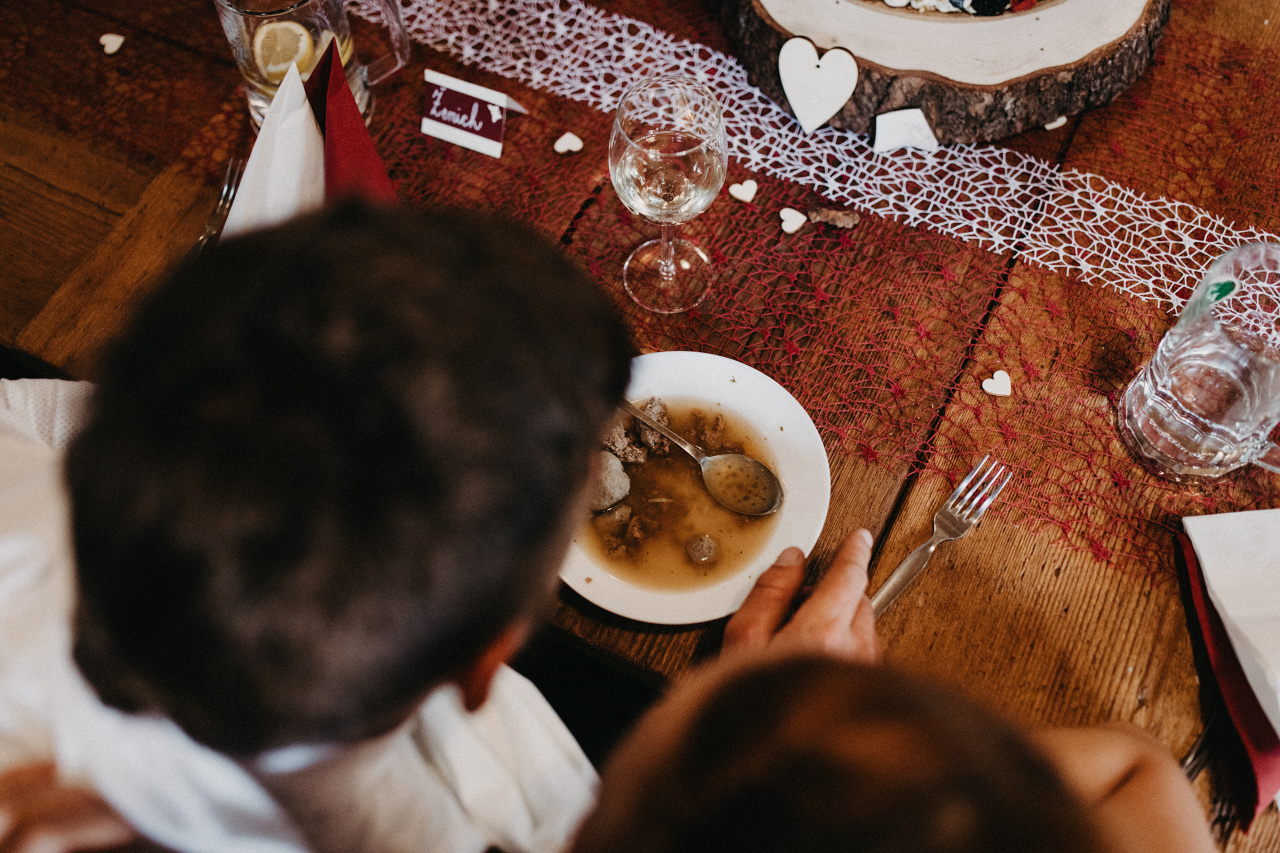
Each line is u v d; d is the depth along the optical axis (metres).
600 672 1.23
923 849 0.20
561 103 1.07
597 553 0.77
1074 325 0.92
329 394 0.28
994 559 0.79
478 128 1.03
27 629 0.44
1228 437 0.80
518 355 0.30
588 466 0.35
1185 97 1.06
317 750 0.44
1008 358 0.90
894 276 0.95
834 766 0.22
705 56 1.11
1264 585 0.73
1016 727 0.26
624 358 0.38
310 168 0.72
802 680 0.25
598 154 1.04
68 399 0.66
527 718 0.70
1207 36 1.10
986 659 0.75
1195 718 0.72
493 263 0.32
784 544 0.76
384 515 0.28
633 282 0.95
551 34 1.12
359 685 0.31
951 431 0.86
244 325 0.29
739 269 0.96
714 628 0.76
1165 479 0.83
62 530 0.48
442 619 0.31
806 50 1.00
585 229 0.99
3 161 1.01
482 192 1.01
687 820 0.23
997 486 0.81
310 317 0.29
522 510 0.30
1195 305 0.81
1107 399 0.88
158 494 0.27
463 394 0.29
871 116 1.03
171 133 1.03
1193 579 0.76
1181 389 0.82
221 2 0.92
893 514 0.82
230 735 0.34
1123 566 0.79
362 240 0.31
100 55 1.09
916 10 1.04
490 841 0.67
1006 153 1.03
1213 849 0.52
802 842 0.21
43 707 0.44
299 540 0.28
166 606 0.29
